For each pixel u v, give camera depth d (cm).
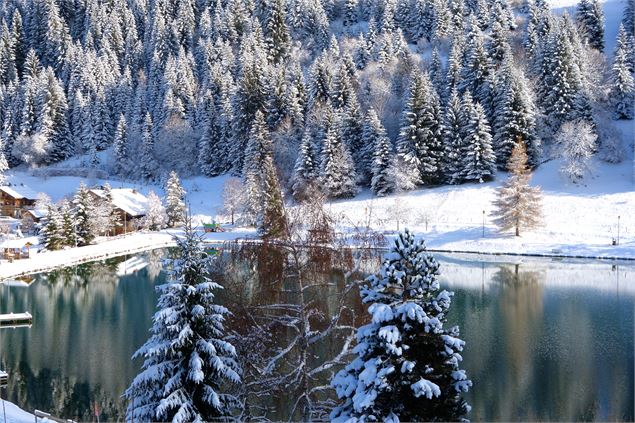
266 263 1788
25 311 4619
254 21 16038
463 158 8762
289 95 10744
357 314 1791
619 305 4403
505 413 2564
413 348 1193
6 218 9625
